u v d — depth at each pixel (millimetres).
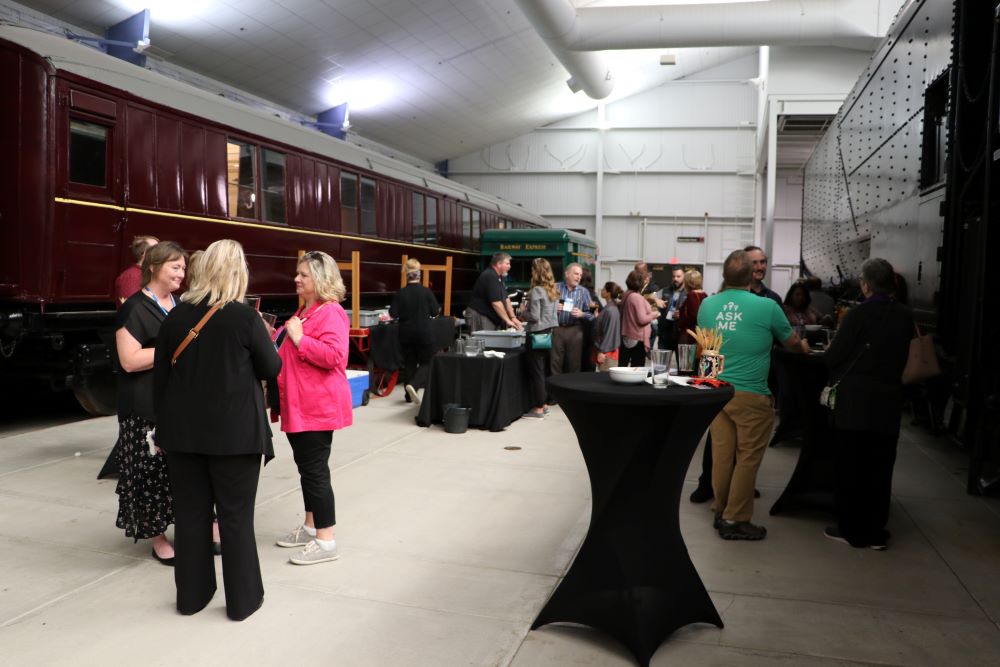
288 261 9633
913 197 6312
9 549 3686
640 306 8031
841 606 3135
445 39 15953
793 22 13711
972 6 4953
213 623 2932
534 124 24891
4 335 5887
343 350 3469
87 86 6488
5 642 2750
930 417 6484
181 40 13094
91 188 6551
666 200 24875
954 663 2660
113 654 2676
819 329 6492
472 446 6121
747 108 24203
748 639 2832
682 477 2852
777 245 27875
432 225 14312
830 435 4348
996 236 4453
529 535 4000
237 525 2941
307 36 14109
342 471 5289
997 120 4371
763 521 4293
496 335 7340
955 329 5180
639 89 24281
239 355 2877
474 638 2832
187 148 7762
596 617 2787
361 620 2971
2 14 10672
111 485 4758
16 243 5973
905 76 6770
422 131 21906
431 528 4094
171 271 3482
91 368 6199
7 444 5828
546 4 13383
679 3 14688
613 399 2621
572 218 25453
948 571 3537
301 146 9906
